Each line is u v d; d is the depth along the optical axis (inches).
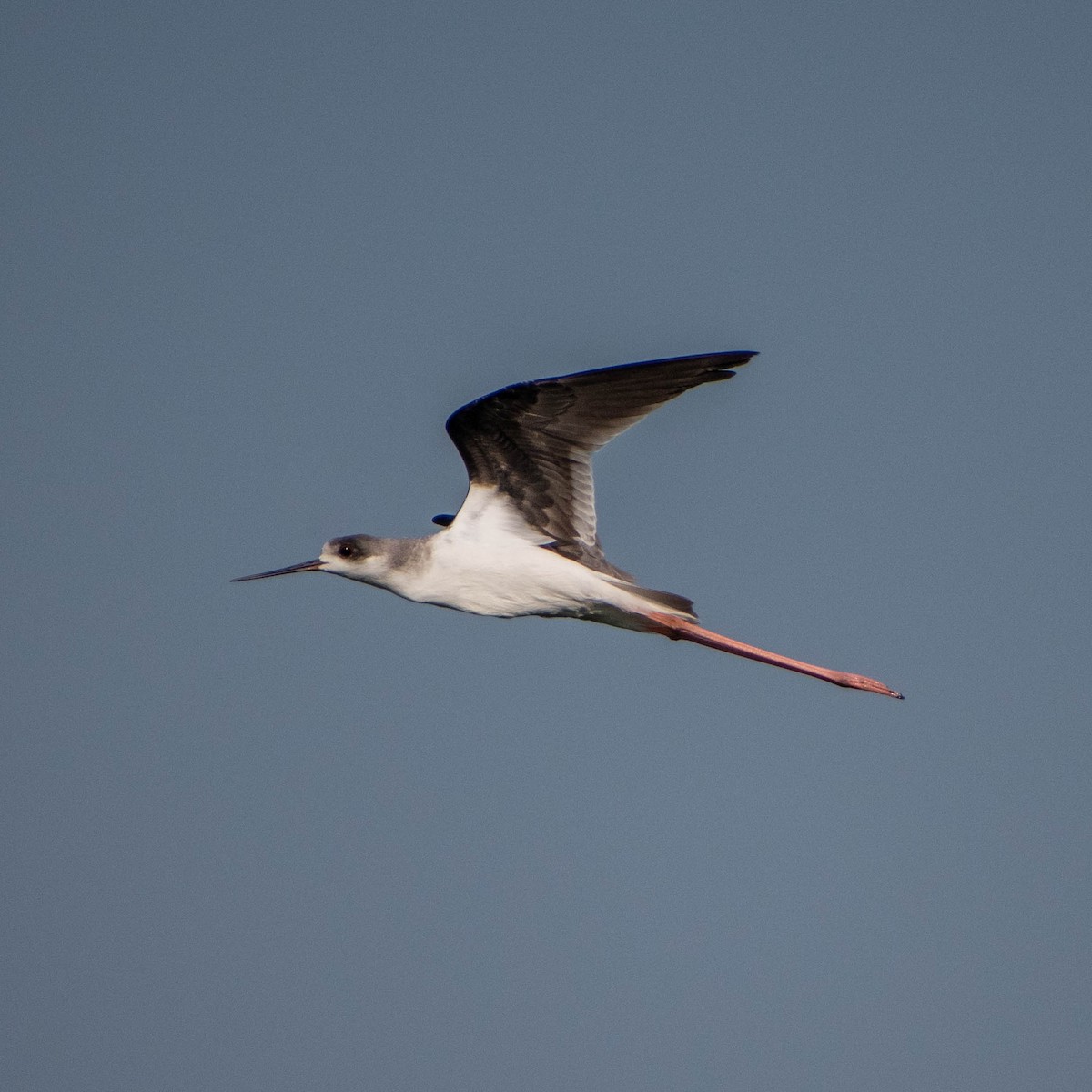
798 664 730.8
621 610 697.6
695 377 663.1
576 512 690.8
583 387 665.6
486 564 689.6
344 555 708.0
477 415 676.1
